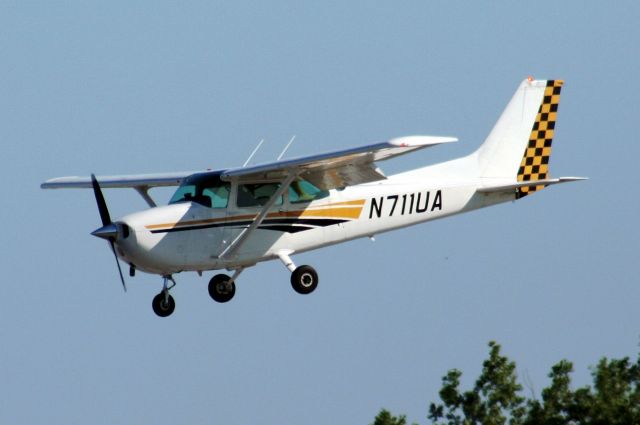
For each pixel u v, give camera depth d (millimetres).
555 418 60719
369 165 71500
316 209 75938
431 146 65625
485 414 63688
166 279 75375
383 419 62812
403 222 79000
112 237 72250
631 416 59188
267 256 75188
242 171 71688
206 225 73062
